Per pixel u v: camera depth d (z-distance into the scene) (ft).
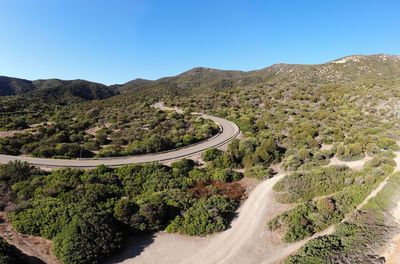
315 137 141.90
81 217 60.49
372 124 157.69
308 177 90.99
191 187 89.92
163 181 90.02
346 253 53.11
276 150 121.29
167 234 65.46
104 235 57.82
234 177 99.14
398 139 131.95
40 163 102.53
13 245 54.03
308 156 115.44
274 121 179.93
